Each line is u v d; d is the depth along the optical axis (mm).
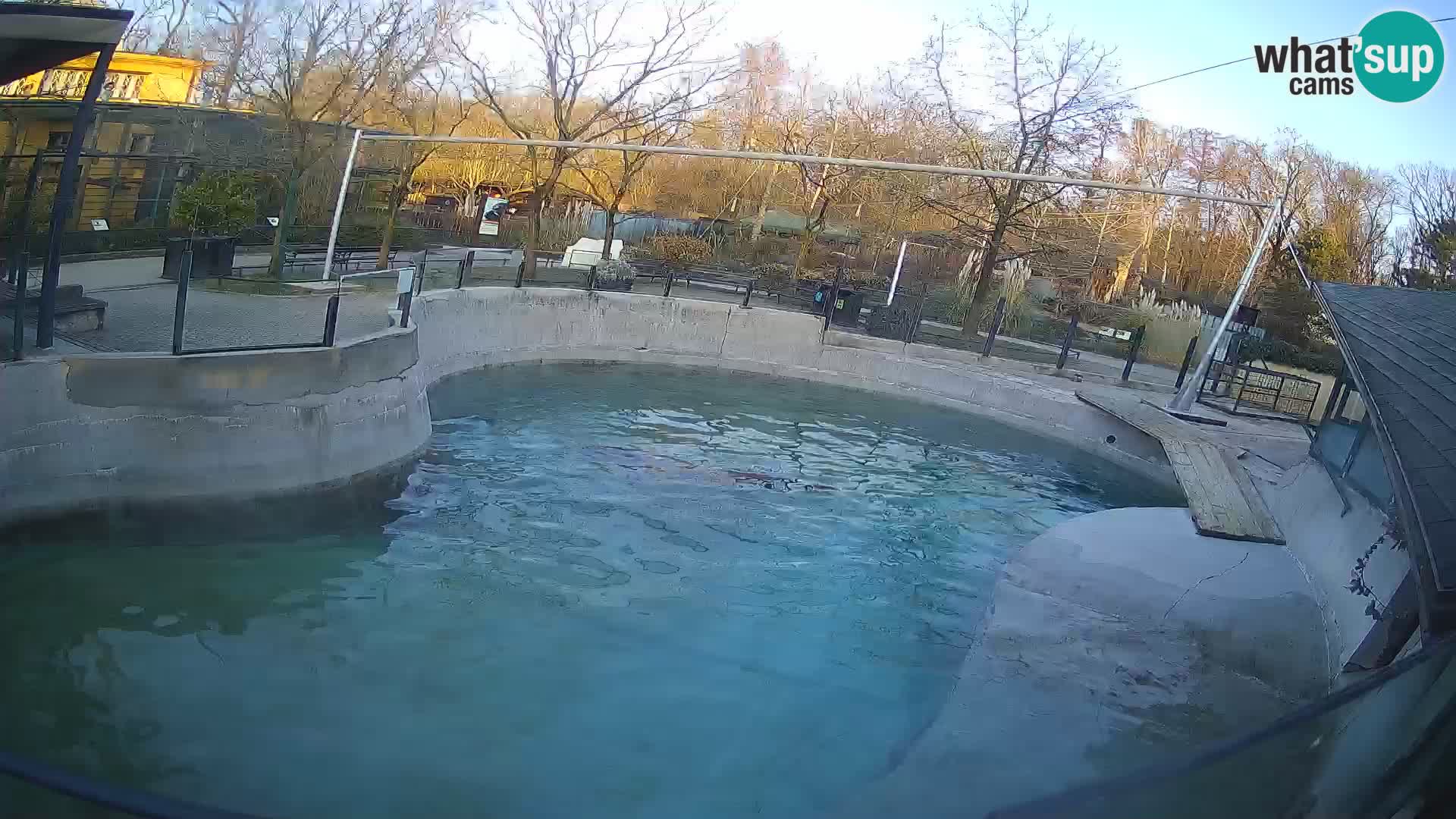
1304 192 47719
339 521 12047
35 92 19094
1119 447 20812
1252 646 9586
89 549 9836
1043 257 39375
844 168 39000
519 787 7340
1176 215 54438
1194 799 3598
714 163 48312
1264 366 25688
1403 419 8180
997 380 23781
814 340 25359
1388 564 9578
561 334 23422
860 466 18125
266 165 24000
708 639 10375
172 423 10695
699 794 7516
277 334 13641
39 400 9609
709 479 16094
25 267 9891
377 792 7035
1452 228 43219
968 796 6652
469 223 35781
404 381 14492
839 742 8500
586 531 13047
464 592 10648
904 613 11750
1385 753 4426
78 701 7480
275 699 8016
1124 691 8383
